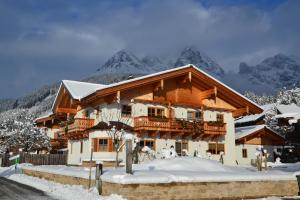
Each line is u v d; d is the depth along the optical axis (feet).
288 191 56.65
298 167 87.66
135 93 104.06
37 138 165.07
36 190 60.80
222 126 114.62
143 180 46.01
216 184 50.60
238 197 52.01
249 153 130.52
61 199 50.47
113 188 47.19
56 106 125.39
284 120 65.46
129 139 50.03
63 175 66.85
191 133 108.99
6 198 51.52
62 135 125.18
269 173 58.08
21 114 208.13
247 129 137.59
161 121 102.99
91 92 98.48
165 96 110.01
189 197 48.34
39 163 127.85
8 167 126.82
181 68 107.76
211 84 114.01
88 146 103.14
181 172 52.60
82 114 117.08
